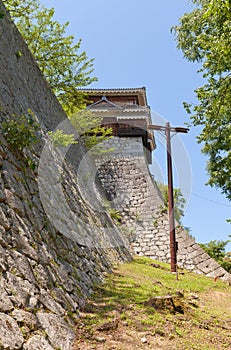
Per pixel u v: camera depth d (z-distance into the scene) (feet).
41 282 10.29
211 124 24.21
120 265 24.79
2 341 6.77
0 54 17.89
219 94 22.39
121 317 12.14
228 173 32.24
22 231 10.92
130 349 9.96
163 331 11.80
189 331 12.58
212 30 21.84
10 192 11.56
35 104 21.99
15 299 8.27
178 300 14.89
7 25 19.66
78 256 16.11
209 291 23.61
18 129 13.62
